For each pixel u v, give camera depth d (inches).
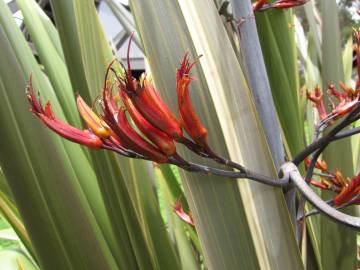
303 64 37.8
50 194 16.1
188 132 14.0
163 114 13.8
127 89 13.6
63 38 17.2
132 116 13.9
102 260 16.6
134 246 18.5
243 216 15.3
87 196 19.6
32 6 22.0
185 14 15.6
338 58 22.6
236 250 15.3
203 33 15.5
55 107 20.9
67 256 16.3
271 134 16.4
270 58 22.6
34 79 20.2
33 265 20.7
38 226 16.0
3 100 15.6
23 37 19.3
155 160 14.1
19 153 15.7
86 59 16.3
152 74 15.1
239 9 16.2
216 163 15.3
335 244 21.6
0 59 15.7
